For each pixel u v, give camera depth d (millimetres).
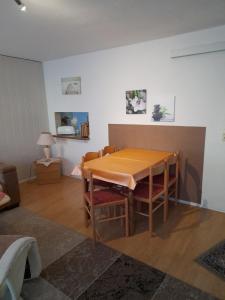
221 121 2539
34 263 1706
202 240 2203
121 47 3090
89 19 2111
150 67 2908
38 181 3861
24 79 3852
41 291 1650
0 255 1426
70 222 2615
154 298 1558
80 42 2873
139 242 2199
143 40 2830
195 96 2654
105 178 2205
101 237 2299
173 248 2092
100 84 3441
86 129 3795
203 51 2453
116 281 1718
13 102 3734
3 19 2059
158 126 3006
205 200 2842
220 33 2365
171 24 2291
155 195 2316
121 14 2014
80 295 1605
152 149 3123
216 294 1577
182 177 2945
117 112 3361
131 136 3285
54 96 4113
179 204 2984
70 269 1858
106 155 2822
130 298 1565
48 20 2109
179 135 2859
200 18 2139
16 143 3867
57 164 3883
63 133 4145
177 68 2709
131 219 2320
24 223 2609
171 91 2809
